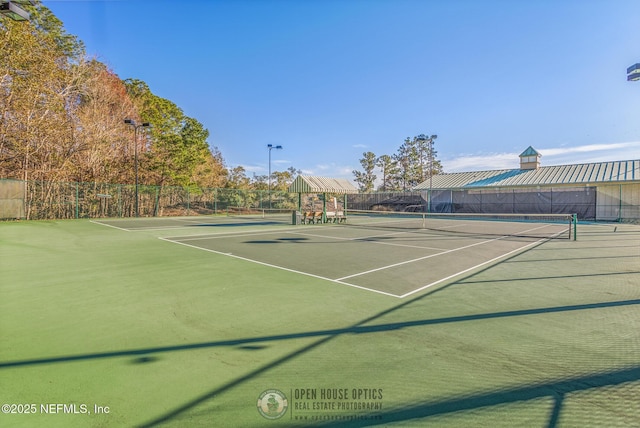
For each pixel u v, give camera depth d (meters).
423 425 2.23
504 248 11.03
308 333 3.79
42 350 3.29
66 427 2.16
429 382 2.76
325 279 6.42
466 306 4.82
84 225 18.86
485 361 3.13
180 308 4.62
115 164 28.86
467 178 38.06
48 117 23.06
